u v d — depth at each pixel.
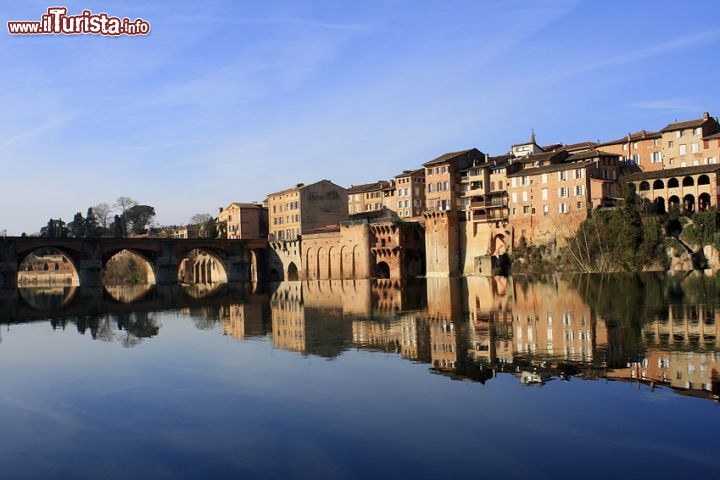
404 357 42.94
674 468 22.38
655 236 115.31
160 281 167.75
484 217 146.38
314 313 75.62
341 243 166.00
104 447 26.91
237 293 125.00
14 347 54.12
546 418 27.88
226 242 181.38
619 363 37.94
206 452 25.80
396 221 154.38
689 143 130.12
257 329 61.09
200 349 49.28
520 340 47.62
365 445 25.59
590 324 53.75
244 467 24.08
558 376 35.22
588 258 123.25
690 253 111.19
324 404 31.50
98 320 75.31
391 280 148.25
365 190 192.50
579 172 128.25
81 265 153.75
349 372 38.47
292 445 26.03
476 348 45.22
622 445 24.47
